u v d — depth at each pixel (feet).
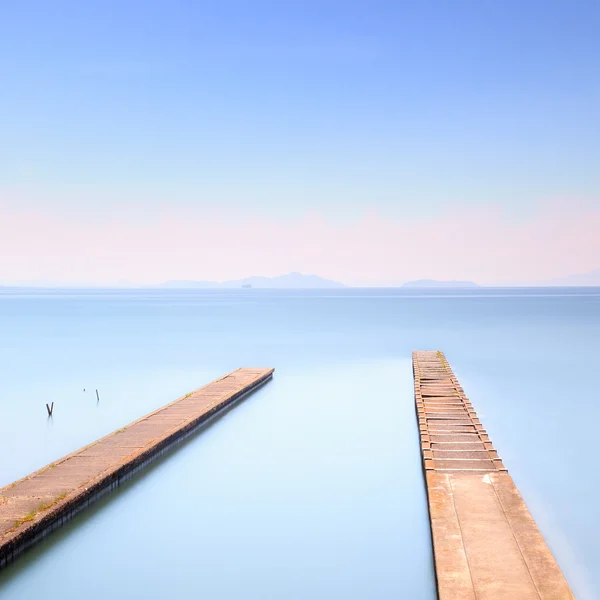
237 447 64.95
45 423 77.41
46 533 39.50
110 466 49.96
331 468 58.23
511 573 31.50
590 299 601.21
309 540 42.93
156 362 130.11
